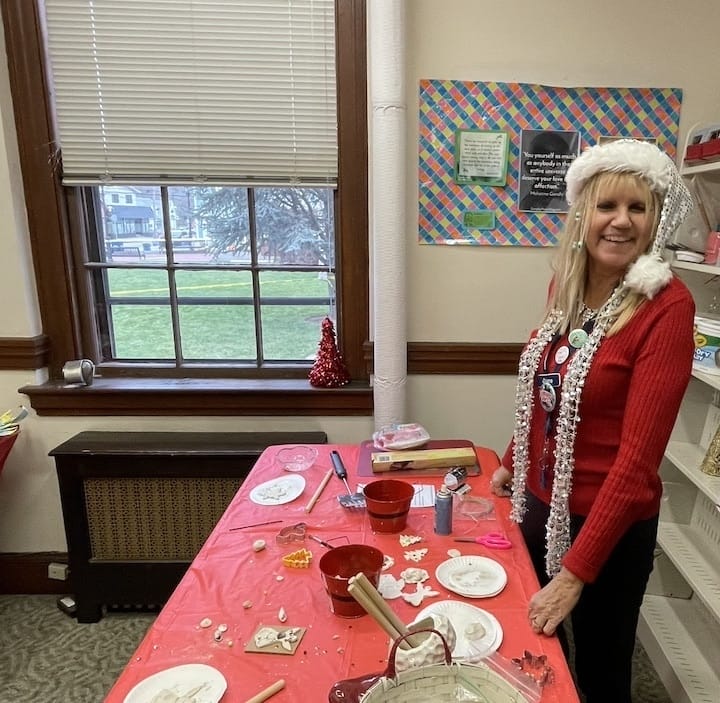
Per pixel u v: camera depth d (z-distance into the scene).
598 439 1.26
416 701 0.82
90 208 2.29
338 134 2.13
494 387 2.28
